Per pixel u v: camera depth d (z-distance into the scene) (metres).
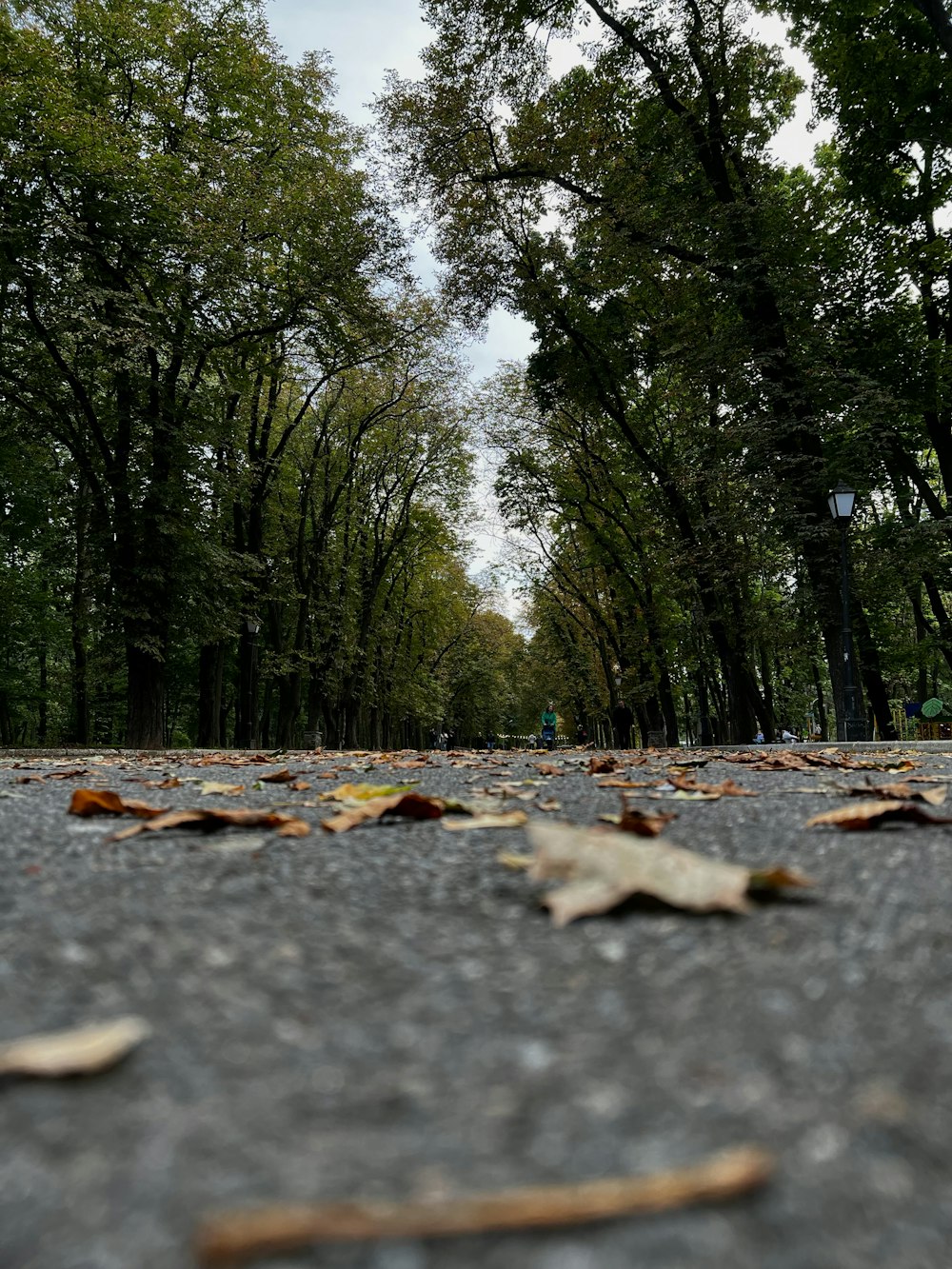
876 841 2.54
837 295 19.83
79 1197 0.69
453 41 20.36
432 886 1.96
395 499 39.97
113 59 19.92
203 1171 0.73
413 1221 0.60
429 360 34.75
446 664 60.91
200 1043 1.03
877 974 1.28
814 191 20.55
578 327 23.72
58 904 1.79
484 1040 1.04
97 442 20.55
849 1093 0.90
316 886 1.97
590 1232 0.64
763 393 18.45
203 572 20.66
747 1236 0.64
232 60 21.05
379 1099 0.88
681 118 19.27
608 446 29.45
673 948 1.42
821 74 20.02
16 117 17.05
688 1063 0.97
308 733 32.97
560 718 69.75
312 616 32.56
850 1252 0.62
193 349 20.64
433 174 21.78
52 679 35.66
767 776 5.57
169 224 18.56
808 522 18.70
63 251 17.48
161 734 20.53
